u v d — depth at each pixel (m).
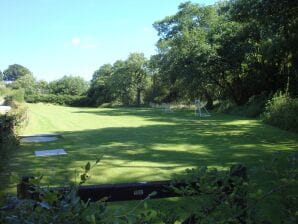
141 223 1.86
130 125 25.12
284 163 2.85
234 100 39.12
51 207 1.73
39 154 13.07
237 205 2.48
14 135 14.20
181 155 12.59
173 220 2.27
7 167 10.59
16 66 137.50
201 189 2.40
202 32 40.19
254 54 34.62
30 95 84.00
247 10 19.09
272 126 22.44
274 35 22.02
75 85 93.31
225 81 38.47
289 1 17.64
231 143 15.44
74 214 1.74
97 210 1.81
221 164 10.94
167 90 59.38
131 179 9.26
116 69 78.00
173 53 42.66
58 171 10.09
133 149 14.14
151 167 10.66
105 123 27.17
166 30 51.03
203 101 47.28
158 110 46.97
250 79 36.41
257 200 2.57
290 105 21.94
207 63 38.31
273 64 30.52
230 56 36.56
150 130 21.38
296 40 21.30
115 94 73.31
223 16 39.84
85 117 34.62
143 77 70.75
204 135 18.45
